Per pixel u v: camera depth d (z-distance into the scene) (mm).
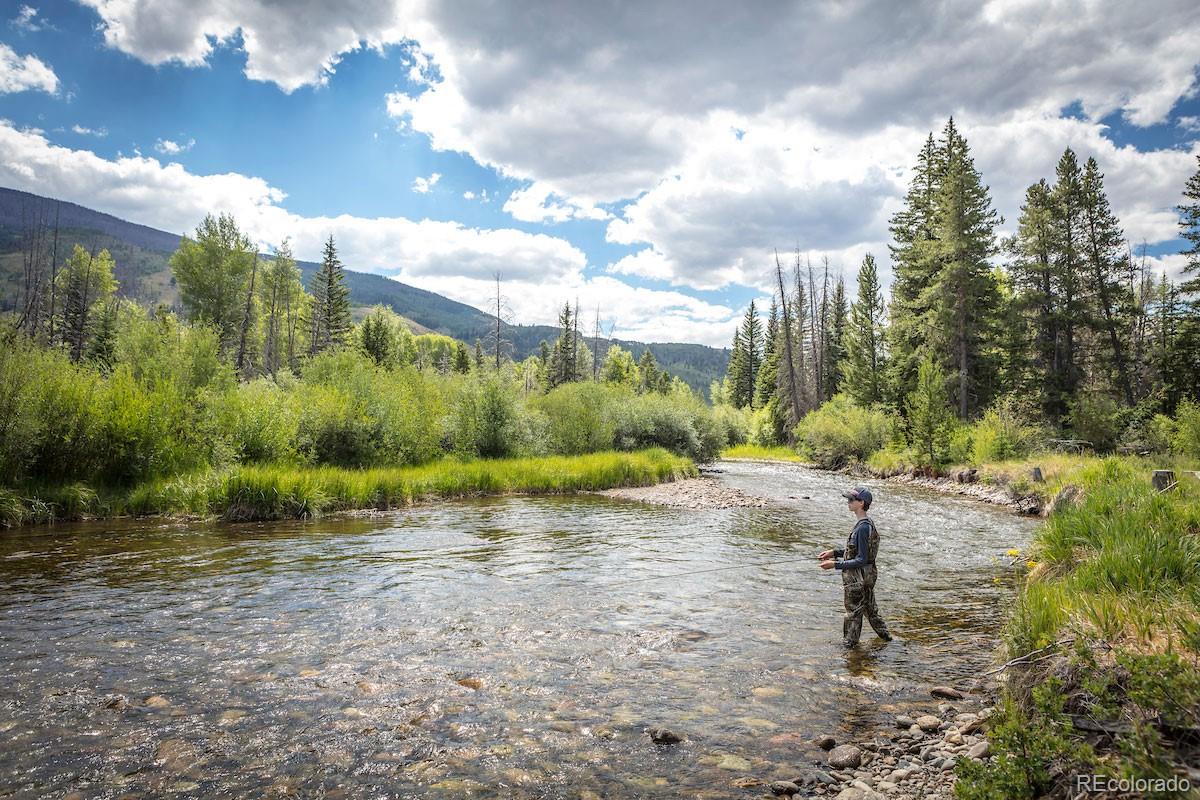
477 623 7023
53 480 14445
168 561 9852
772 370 77875
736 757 4184
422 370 30391
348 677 5418
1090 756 2922
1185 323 35125
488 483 21312
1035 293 38062
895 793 3736
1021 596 5980
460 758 4090
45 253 72812
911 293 43938
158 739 4246
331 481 16750
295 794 3621
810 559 10859
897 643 6605
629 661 5961
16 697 4848
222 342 57062
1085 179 38938
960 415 35625
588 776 3906
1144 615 4289
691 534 13406
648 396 37281
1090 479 16047
